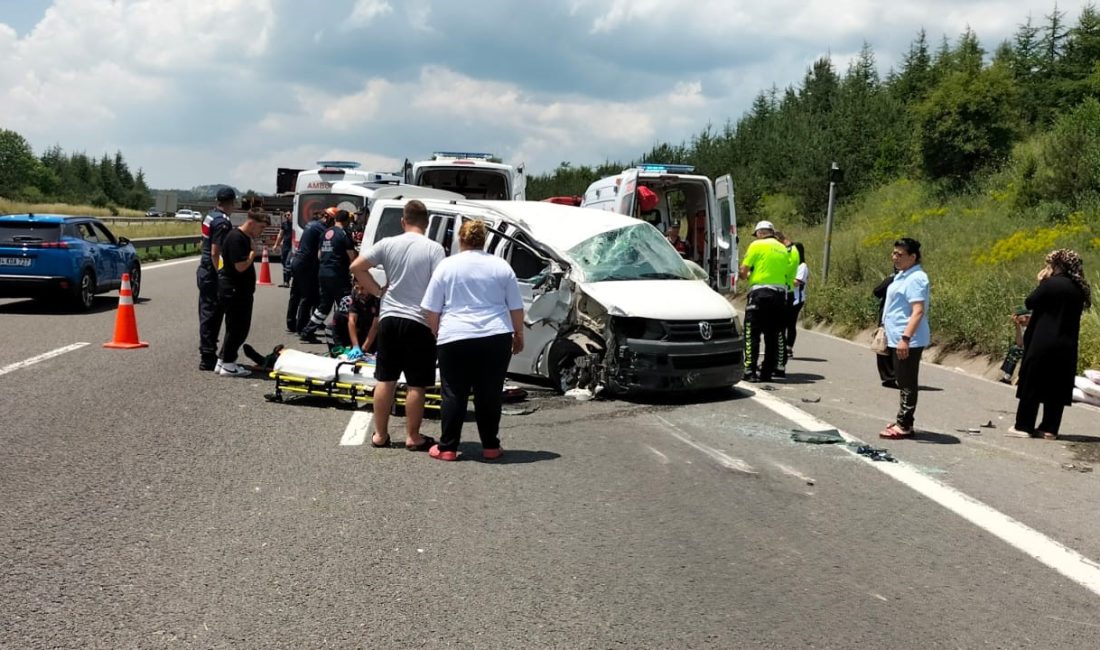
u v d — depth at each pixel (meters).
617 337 9.56
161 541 5.03
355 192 22.41
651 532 5.46
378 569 4.73
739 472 6.93
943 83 32.47
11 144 136.62
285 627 4.02
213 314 10.52
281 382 8.80
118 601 4.24
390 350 7.18
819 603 4.49
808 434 8.27
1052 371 8.54
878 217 32.00
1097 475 7.29
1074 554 5.34
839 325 18.84
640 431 8.27
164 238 33.53
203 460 6.72
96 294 16.30
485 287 6.91
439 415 8.66
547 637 4.00
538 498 6.06
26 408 8.20
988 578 4.92
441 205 11.10
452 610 4.26
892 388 11.41
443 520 5.54
